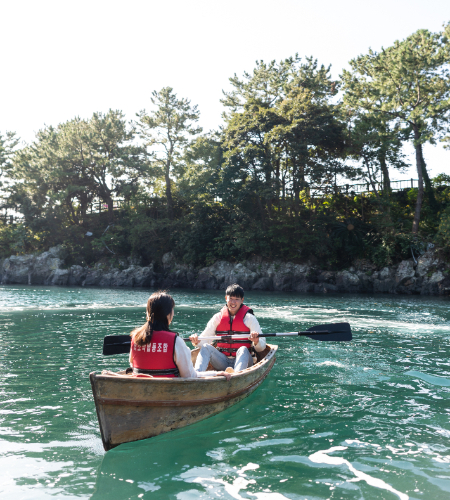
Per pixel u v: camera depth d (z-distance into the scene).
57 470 2.90
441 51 24.22
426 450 3.26
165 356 3.63
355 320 12.03
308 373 5.82
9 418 3.94
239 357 4.84
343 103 29.95
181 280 33.38
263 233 29.75
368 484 2.70
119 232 38.03
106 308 15.10
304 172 28.06
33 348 7.44
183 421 3.72
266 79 32.97
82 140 36.53
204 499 2.52
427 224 28.45
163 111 34.59
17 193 39.91
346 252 28.89
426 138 24.44
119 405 3.27
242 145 30.17
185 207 38.31
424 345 8.05
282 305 16.97
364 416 4.07
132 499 2.52
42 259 35.94
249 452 3.22
